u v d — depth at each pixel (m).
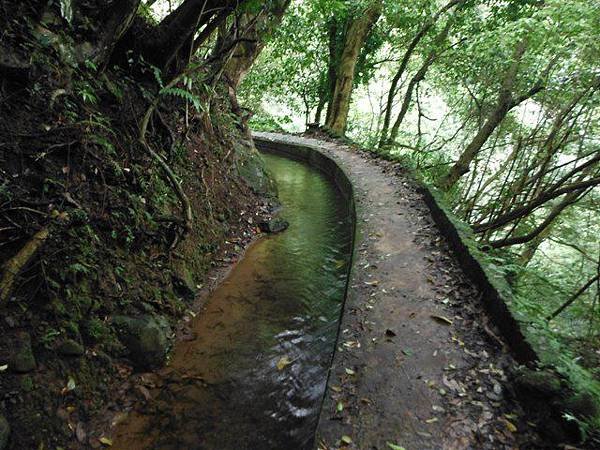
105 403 2.91
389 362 3.31
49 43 3.38
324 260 5.80
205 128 6.61
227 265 5.23
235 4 4.60
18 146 3.07
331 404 2.89
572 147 7.46
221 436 2.86
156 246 4.18
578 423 2.41
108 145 3.77
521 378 2.88
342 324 3.82
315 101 18.94
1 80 3.06
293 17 12.35
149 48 4.59
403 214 6.65
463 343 3.52
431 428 2.70
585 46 6.65
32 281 2.82
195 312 4.18
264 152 14.26
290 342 3.93
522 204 6.42
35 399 2.50
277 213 7.50
